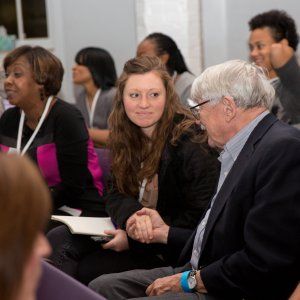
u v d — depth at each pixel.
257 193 1.28
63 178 2.17
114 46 4.01
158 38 3.02
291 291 1.31
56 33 4.20
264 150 1.30
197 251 1.50
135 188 1.90
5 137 2.28
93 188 2.26
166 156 1.78
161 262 1.84
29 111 2.21
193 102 1.51
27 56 2.16
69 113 2.19
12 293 0.55
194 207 1.72
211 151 1.73
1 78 2.50
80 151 2.17
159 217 1.77
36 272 0.58
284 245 1.24
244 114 1.39
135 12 3.89
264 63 2.70
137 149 1.88
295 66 2.37
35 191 0.57
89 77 3.33
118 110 1.89
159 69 1.83
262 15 2.76
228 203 1.36
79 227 1.81
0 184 0.56
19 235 0.55
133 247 1.82
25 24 4.28
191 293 1.39
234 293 1.32
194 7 3.76
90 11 4.02
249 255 1.27
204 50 3.82
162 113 1.81
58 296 0.96
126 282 1.60
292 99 2.39
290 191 1.24
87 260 1.86
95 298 0.93
